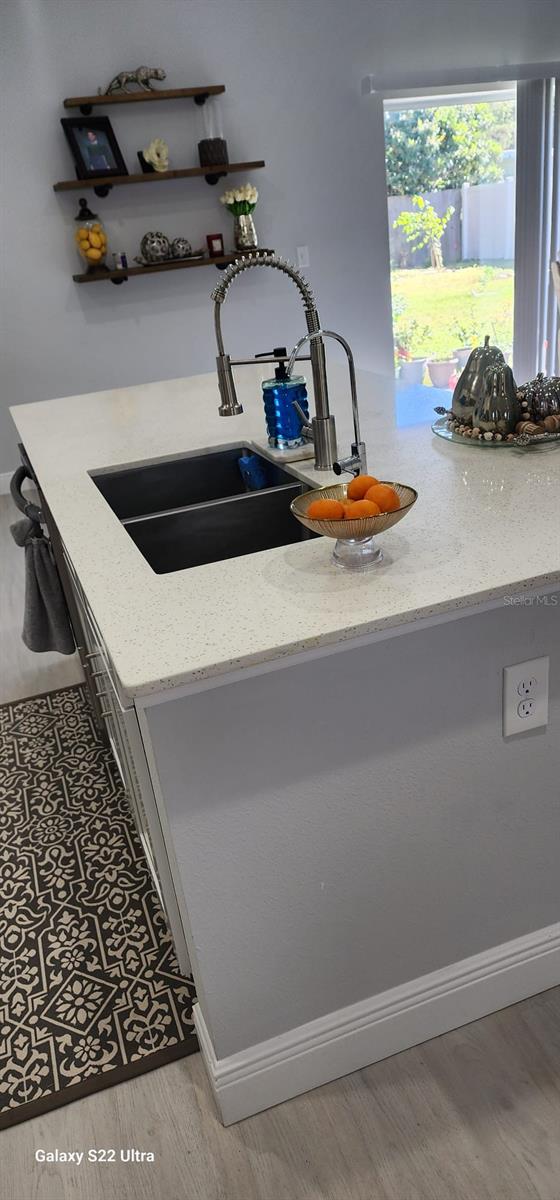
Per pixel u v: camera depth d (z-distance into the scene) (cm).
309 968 143
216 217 520
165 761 118
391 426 211
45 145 475
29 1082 158
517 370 639
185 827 124
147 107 486
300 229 541
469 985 157
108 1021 170
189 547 186
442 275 596
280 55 501
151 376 539
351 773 132
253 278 539
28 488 541
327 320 568
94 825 229
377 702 129
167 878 147
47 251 495
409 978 153
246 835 128
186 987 175
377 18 511
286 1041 146
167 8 473
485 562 128
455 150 569
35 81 463
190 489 219
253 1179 137
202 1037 153
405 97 538
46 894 205
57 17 457
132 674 107
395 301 589
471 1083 149
